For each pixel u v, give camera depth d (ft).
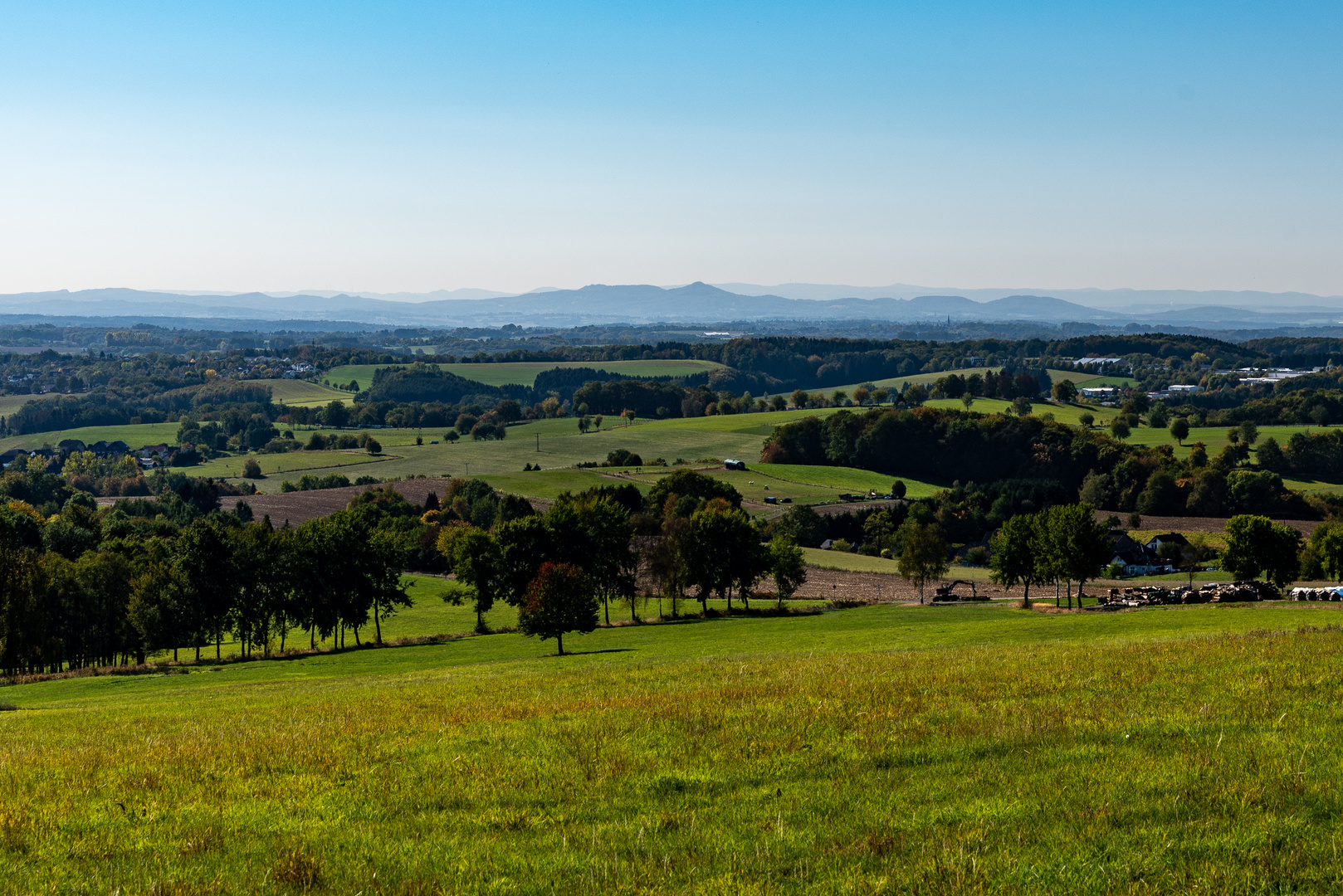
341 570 256.32
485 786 48.75
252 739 68.28
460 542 268.41
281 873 36.68
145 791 52.44
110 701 147.74
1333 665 71.00
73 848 41.65
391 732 67.10
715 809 42.93
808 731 57.52
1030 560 279.28
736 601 324.39
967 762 48.57
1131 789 42.22
